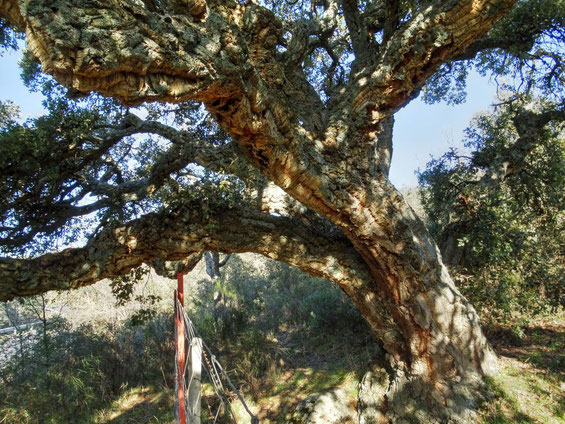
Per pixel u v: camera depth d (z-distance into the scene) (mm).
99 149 5824
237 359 8305
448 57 4309
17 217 5332
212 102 2812
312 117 4805
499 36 6906
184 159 6117
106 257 4391
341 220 4738
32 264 4156
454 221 7527
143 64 1992
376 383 5922
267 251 5207
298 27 4922
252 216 5078
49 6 1664
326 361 7691
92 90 1909
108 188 6477
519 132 7660
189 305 14359
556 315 7566
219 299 11883
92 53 1729
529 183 8633
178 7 2510
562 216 8688
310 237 5441
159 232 4551
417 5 5434
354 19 6070
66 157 5160
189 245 4645
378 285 5570
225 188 4891
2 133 4285
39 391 7652
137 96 2100
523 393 5227
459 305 5477
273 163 3666
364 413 5680
